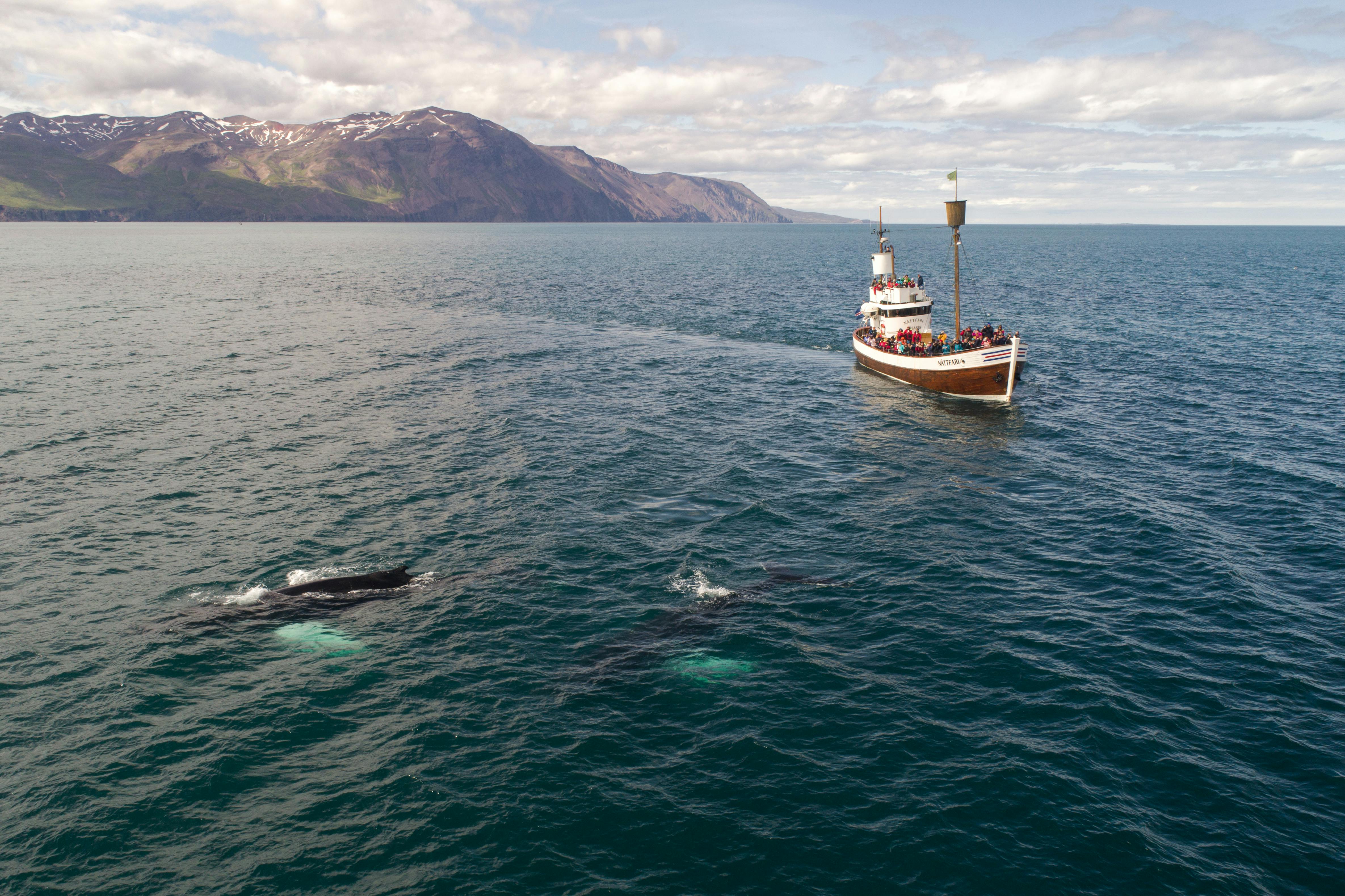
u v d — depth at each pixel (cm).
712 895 1642
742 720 2206
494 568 3095
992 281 14162
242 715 2208
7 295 10894
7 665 2411
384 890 1650
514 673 2417
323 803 1889
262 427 4866
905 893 1648
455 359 7012
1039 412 5391
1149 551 3231
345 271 16538
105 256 19450
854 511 3697
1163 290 12488
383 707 2248
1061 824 1831
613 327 9050
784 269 17838
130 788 1927
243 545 3266
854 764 2031
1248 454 4397
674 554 3234
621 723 2191
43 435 4575
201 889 1652
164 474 4038
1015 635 2631
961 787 1945
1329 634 2616
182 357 6850
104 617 2702
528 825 1823
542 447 4562
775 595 2912
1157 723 2173
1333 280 14075
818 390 6075
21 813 1842
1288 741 2098
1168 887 1661
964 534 3444
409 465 4238
